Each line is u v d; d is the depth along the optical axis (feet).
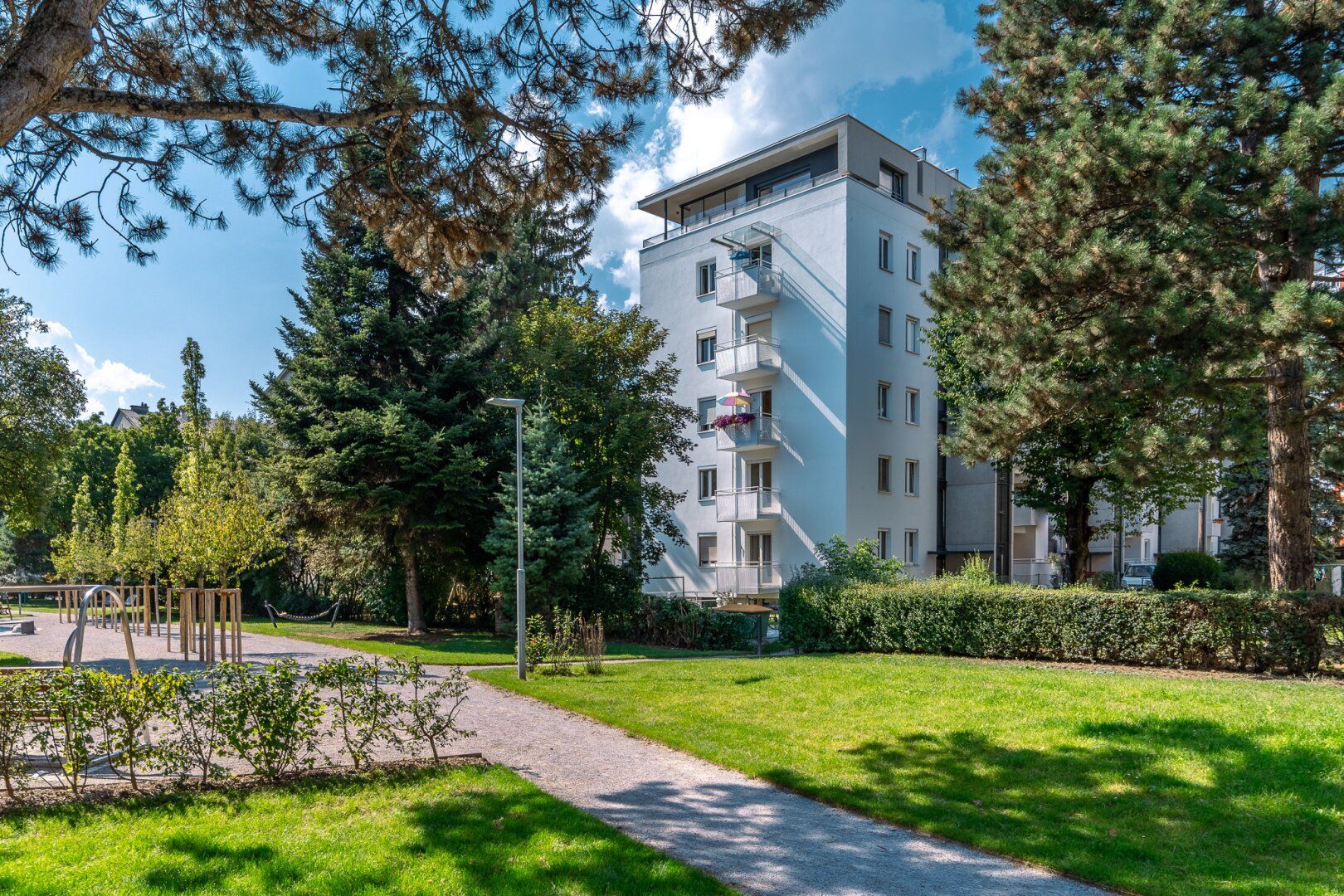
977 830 19.56
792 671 42.70
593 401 80.18
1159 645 40.04
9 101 17.74
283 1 25.31
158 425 162.71
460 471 70.03
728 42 25.79
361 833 18.40
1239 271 37.88
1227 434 38.06
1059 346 42.22
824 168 97.45
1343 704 28.45
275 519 70.49
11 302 67.72
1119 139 37.47
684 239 107.24
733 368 97.45
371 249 73.67
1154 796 21.43
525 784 22.75
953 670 40.40
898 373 95.66
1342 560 83.61
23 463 67.82
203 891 15.05
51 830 18.40
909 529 96.17
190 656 57.57
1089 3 47.26
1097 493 75.87
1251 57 37.55
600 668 46.39
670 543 104.78
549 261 120.98
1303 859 17.48
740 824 20.18
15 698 21.35
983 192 53.16
